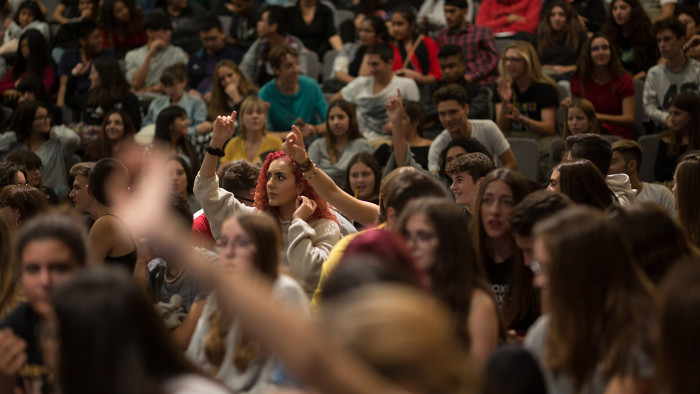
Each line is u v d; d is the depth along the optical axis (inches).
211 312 162.4
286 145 210.5
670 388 99.8
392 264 108.2
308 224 217.2
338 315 62.7
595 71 382.3
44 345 130.7
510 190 170.1
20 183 280.1
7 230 156.7
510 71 376.2
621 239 127.0
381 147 350.0
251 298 57.2
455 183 222.2
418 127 349.1
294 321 56.0
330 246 213.6
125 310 91.6
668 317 100.1
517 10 465.1
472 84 395.5
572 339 123.0
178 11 512.1
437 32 435.2
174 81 418.0
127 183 221.8
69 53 465.1
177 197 218.4
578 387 123.0
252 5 490.3
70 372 90.4
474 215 174.9
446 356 61.1
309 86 405.1
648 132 396.8
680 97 335.3
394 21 429.7
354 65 438.3
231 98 402.6
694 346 97.4
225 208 232.7
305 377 54.3
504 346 125.0
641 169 361.7
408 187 162.7
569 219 126.8
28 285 132.4
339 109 352.5
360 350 60.2
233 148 363.9
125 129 375.6
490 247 174.2
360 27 436.5
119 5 477.7
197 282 200.4
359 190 295.7
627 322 122.6
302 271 201.9
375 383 55.6
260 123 359.3
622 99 380.8
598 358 122.8
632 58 416.5
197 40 474.9
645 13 417.4
